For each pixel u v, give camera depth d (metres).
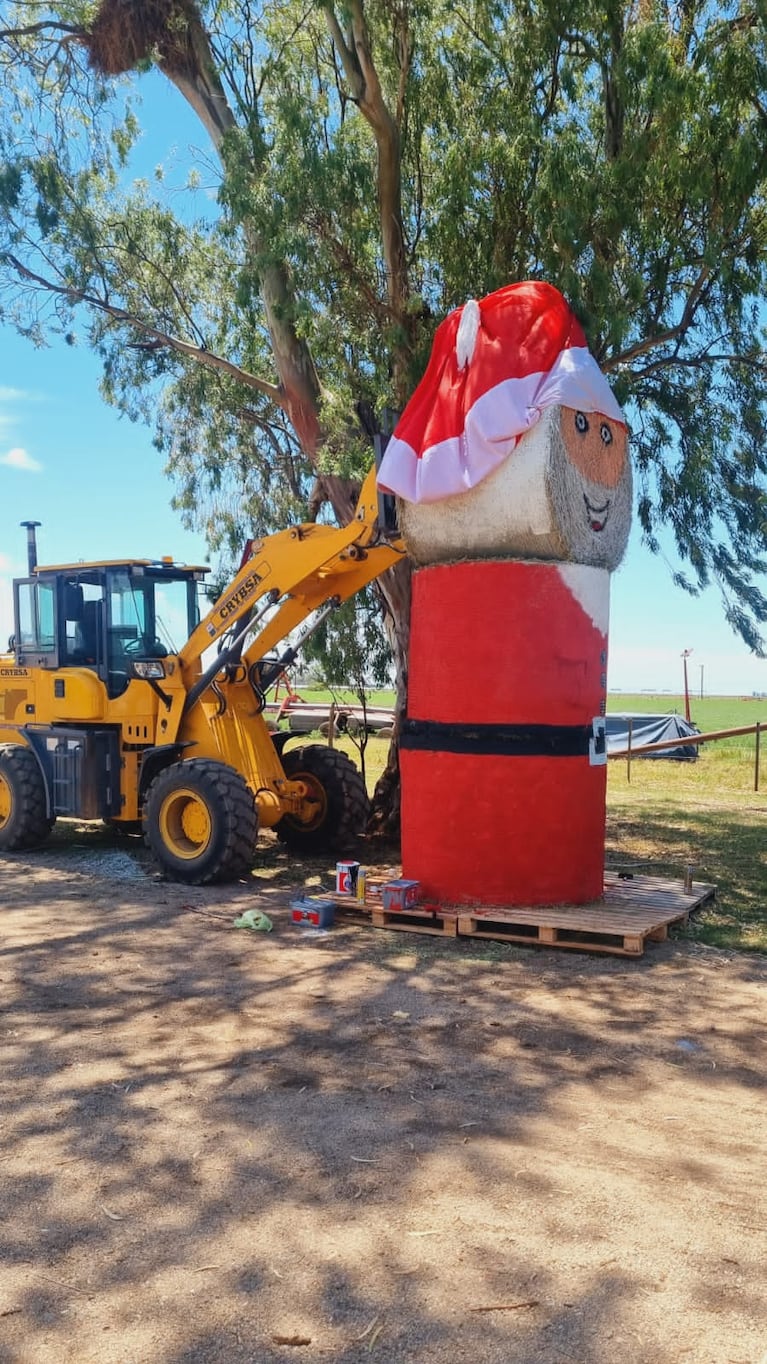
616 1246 3.26
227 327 13.02
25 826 10.43
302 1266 3.14
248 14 10.40
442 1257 3.19
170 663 9.73
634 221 9.30
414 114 10.16
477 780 7.32
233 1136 4.04
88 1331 2.85
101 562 10.32
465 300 10.04
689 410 10.84
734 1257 3.22
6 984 6.05
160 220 12.16
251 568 9.34
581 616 7.34
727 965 6.65
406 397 10.10
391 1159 3.84
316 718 25.03
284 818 10.59
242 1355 2.75
